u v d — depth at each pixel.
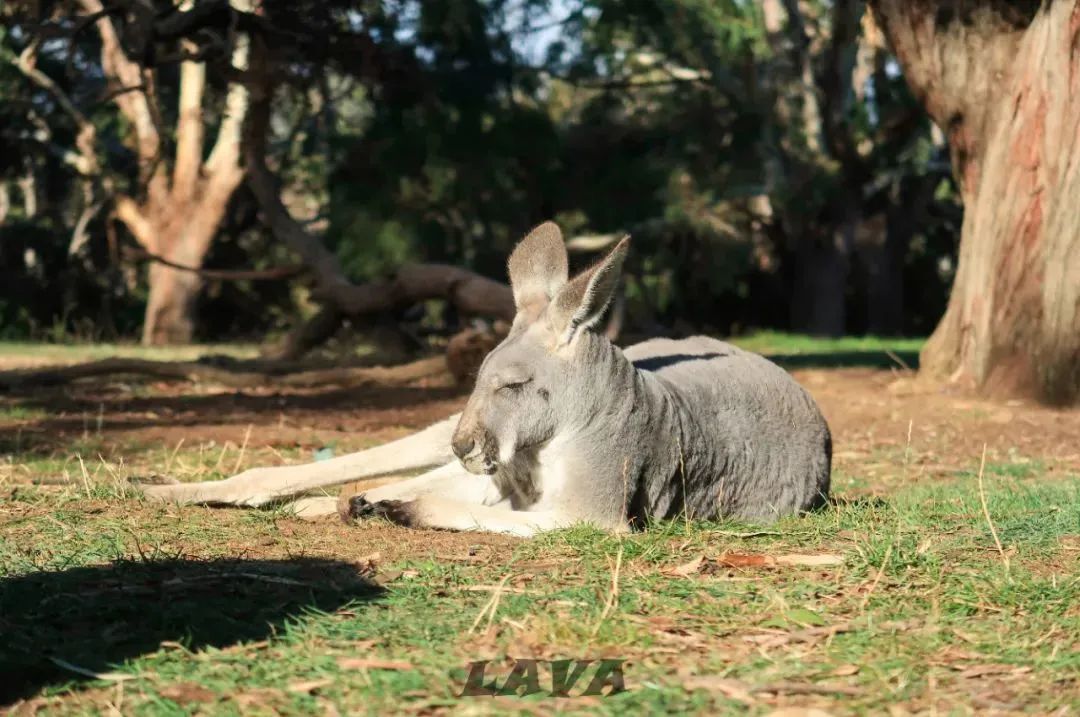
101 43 31.75
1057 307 11.72
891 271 39.19
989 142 12.67
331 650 3.56
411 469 5.89
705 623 3.88
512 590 4.21
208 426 10.21
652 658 3.51
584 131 32.62
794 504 6.04
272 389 14.52
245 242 38.41
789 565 4.68
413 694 3.19
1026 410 11.57
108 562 4.69
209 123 32.53
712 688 3.24
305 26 17.23
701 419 5.64
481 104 27.72
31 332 34.91
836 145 34.03
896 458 8.99
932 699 3.19
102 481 6.52
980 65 12.66
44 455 8.09
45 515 5.55
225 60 17.28
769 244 40.41
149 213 30.72
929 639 3.70
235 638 3.70
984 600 4.11
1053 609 4.02
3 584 4.27
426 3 26.77
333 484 5.86
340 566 4.57
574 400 5.09
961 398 12.31
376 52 18.59
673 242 35.22
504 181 29.47
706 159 33.00
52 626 3.83
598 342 5.16
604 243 31.77
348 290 19.27
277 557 4.76
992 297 12.43
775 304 40.81
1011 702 3.19
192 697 3.20
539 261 5.29
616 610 3.95
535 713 3.06
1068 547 5.04
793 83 33.34
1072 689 3.29
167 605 4.04
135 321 36.25
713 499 5.69
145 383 15.31
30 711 3.13
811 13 34.75
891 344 26.48
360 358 17.41
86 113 32.59
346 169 29.09
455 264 29.92
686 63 33.53
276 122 34.97
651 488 5.35
